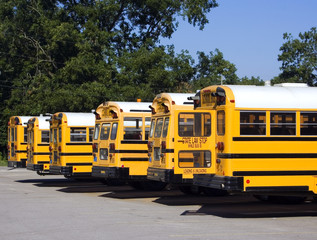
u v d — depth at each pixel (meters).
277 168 13.30
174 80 46.47
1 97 50.03
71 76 44.56
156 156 16.75
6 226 11.97
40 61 49.16
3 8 48.34
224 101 13.35
